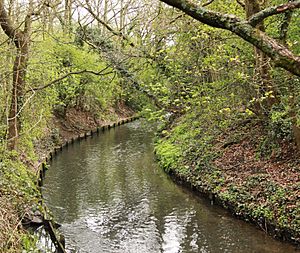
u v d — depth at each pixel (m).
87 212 13.96
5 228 6.87
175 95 12.97
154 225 12.54
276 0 10.70
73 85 23.98
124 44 13.71
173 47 12.87
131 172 19.30
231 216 12.67
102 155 23.67
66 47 20.02
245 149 15.57
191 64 12.74
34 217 10.20
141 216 13.38
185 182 16.17
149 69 14.12
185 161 17.58
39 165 18.47
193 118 14.31
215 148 16.75
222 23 2.46
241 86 11.87
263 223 11.26
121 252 10.77
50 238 10.29
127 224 12.74
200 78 12.84
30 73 14.23
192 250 10.66
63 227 12.62
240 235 11.24
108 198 15.45
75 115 32.81
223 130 16.72
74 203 14.98
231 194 13.12
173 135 21.66
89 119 34.06
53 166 21.11
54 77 17.72
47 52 16.67
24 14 13.08
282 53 2.29
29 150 18.11
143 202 14.77
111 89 24.86
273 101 12.55
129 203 14.74
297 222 10.24
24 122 14.03
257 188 12.58
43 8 11.55
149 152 23.81
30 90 12.45
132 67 14.40
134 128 34.56
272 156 14.10
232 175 14.29
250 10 10.88
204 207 13.75
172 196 15.22
